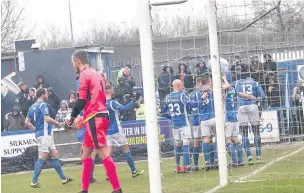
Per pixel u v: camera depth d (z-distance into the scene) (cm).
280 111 3591
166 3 1994
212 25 2348
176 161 3141
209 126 3167
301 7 3700
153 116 1878
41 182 3344
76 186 3011
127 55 4991
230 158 3039
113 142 3103
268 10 3344
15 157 4203
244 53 3297
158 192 1880
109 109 3075
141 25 1881
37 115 3072
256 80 3372
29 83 4512
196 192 2286
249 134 3384
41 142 3064
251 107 3278
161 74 3278
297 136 3597
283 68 3741
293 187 2111
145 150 4303
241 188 2211
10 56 4528
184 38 3381
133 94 4419
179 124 3144
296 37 3747
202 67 3406
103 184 2962
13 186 3231
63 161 4238
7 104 4434
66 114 4309
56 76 4512
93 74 2020
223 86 2606
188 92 3491
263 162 3197
